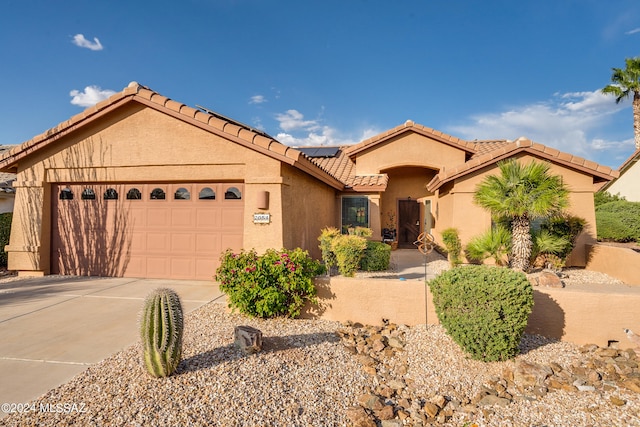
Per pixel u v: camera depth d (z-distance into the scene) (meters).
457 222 12.88
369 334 6.55
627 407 4.40
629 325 6.09
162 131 10.19
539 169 9.88
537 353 5.82
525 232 10.23
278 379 4.69
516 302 5.23
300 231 11.11
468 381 5.11
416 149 17.55
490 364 5.44
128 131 10.39
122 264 10.82
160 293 4.40
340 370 5.23
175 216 10.53
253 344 5.21
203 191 10.38
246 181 9.61
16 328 6.43
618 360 5.57
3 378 4.55
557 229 11.12
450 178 12.83
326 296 7.21
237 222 10.14
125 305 7.90
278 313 7.09
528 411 4.42
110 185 10.93
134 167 10.39
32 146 10.73
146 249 10.69
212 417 3.81
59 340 5.86
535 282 8.59
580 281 10.05
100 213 10.98
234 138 9.44
